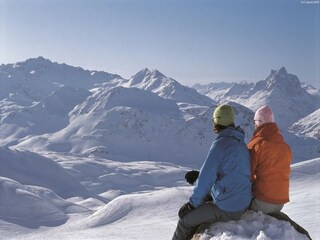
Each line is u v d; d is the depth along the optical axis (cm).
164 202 7169
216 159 415
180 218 454
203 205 439
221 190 420
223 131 427
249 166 424
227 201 418
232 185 415
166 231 3158
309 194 3112
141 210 6931
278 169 427
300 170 6919
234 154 414
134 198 7681
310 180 6250
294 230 413
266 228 412
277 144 430
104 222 6844
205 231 425
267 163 429
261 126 446
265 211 437
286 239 400
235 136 424
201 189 416
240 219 431
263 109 446
